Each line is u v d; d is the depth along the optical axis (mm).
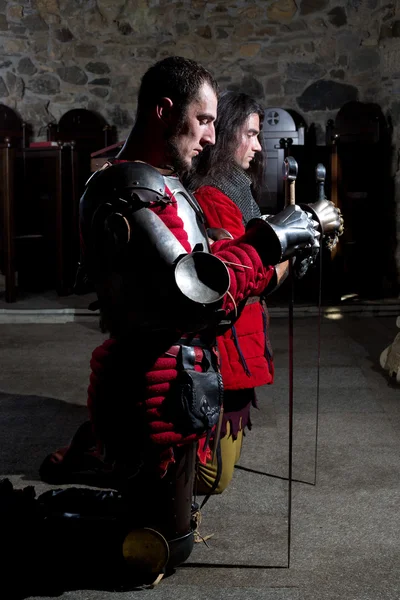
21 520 1866
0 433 3139
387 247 6953
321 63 7246
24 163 7203
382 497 2469
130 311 1532
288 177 2000
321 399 3625
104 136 7496
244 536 2188
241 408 2309
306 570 1982
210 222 2156
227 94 2271
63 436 3102
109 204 1500
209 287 1444
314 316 6047
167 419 1597
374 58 7113
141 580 1875
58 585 1854
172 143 1629
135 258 1466
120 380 1620
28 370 4297
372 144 6629
